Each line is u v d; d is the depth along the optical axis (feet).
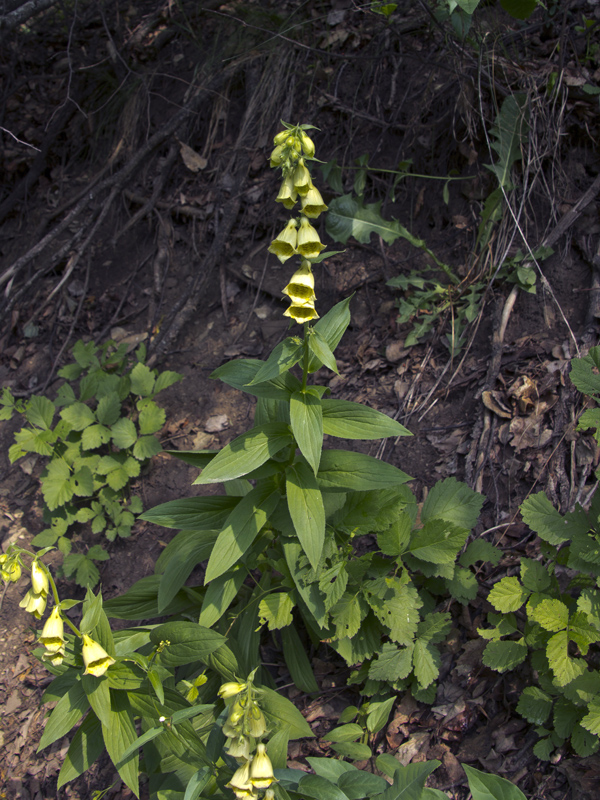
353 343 4.46
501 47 4.45
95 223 5.32
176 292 5.08
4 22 4.54
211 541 3.54
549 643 3.04
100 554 4.15
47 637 2.85
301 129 2.84
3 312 5.16
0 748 3.88
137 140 5.74
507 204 4.20
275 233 4.92
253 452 3.12
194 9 5.99
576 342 3.88
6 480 4.70
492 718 3.29
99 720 3.10
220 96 5.44
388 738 3.36
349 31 5.04
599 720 2.89
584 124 4.27
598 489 3.52
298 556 3.27
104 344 4.72
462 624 3.50
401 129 4.78
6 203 6.09
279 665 3.71
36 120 6.27
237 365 3.22
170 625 3.07
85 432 4.32
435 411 4.07
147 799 3.56
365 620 3.37
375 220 4.35
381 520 3.27
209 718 3.37
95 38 6.40
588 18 4.43
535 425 3.76
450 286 4.31
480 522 3.68
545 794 3.10
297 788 2.86
